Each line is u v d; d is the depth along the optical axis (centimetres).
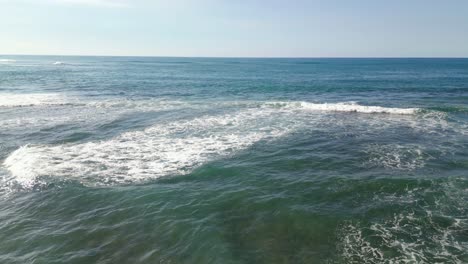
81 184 959
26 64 9931
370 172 1038
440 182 942
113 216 782
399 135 1491
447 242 659
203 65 10362
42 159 1160
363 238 678
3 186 945
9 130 1588
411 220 743
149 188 933
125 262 611
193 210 805
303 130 1600
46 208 826
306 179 994
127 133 1541
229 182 980
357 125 1708
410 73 6078
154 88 3531
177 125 1706
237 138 1452
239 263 597
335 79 4703
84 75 5444
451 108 2128
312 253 631
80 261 616
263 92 3222
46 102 2484
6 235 708
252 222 748
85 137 1472
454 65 9869
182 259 616
